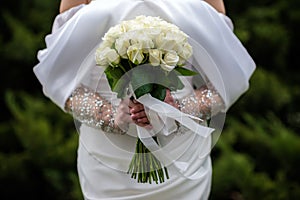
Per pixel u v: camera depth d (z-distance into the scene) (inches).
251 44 318.7
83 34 138.3
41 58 145.6
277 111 300.5
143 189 138.8
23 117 268.8
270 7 329.7
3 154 275.3
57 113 283.9
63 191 272.1
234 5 331.3
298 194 245.8
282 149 264.2
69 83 140.3
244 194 244.5
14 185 274.2
